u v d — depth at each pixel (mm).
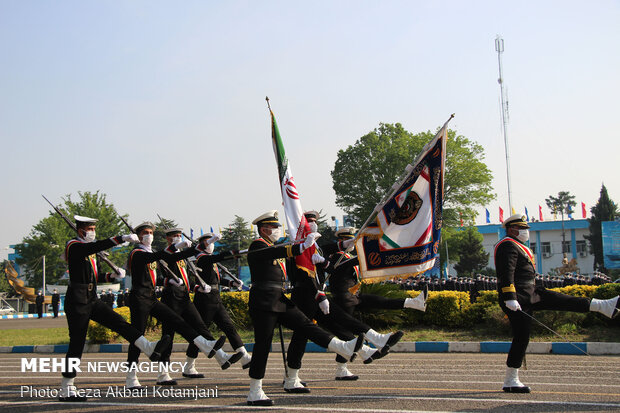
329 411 6602
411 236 8570
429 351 13078
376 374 9680
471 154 46031
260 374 7199
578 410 6480
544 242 64500
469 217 46594
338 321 8289
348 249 8398
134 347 8727
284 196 8555
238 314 16781
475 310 14914
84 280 8234
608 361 10680
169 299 9578
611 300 7555
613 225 37000
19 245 49656
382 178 44531
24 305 49250
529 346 12305
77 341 8055
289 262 8508
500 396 7355
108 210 46156
